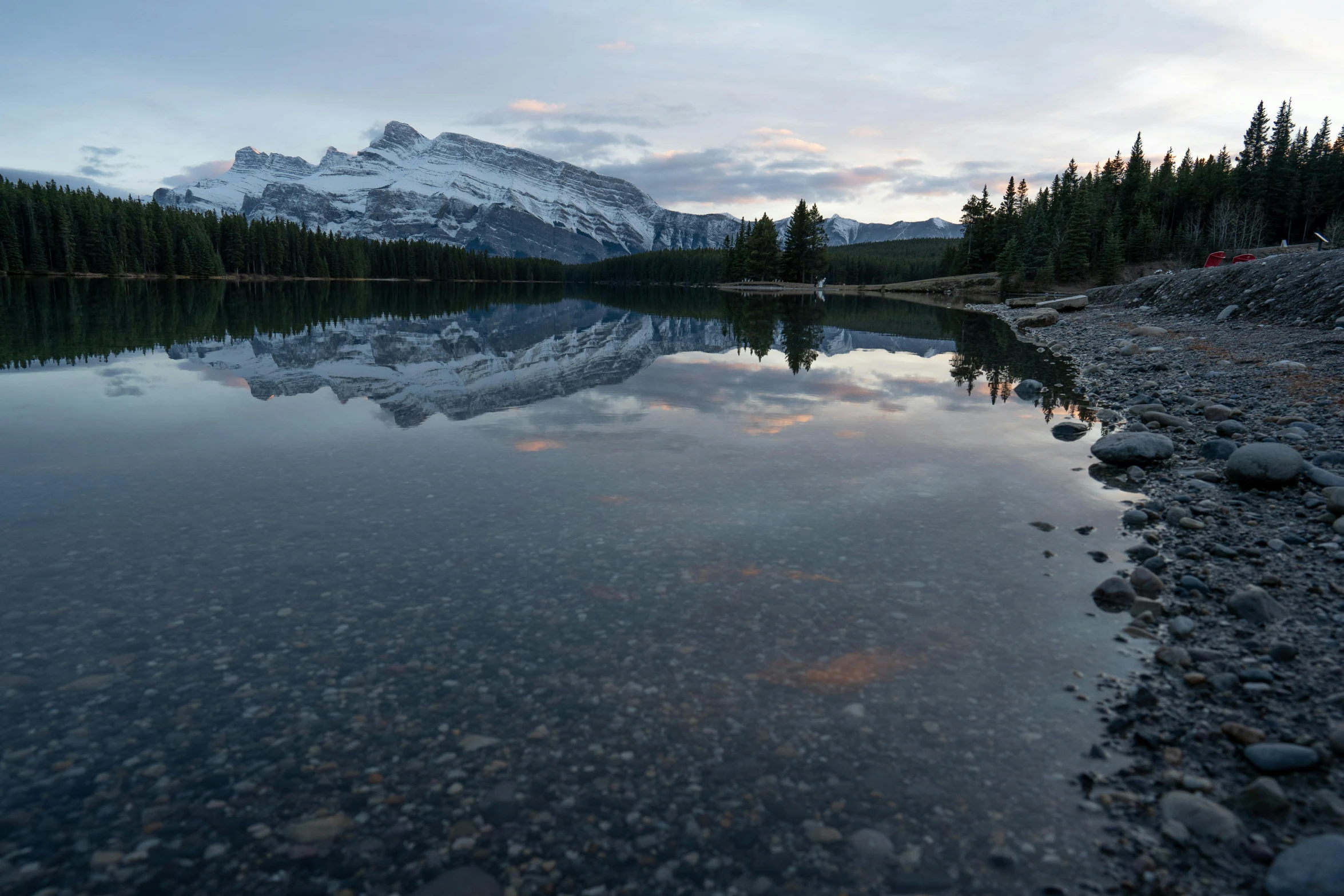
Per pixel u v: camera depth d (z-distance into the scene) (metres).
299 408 11.34
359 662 4.16
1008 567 5.76
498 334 27.75
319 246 129.38
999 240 96.44
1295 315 20.27
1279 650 4.49
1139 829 3.10
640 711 3.79
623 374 16.14
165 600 4.80
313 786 3.21
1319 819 3.16
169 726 3.58
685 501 7.08
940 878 2.81
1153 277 34.16
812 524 6.54
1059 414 11.95
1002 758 3.52
